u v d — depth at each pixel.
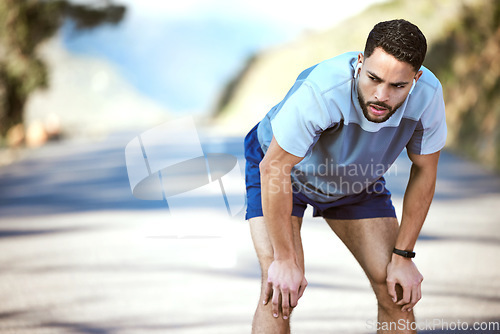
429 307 8.58
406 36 4.96
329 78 5.40
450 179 20.47
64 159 33.03
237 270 10.93
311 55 62.75
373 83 5.09
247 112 62.62
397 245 5.99
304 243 12.89
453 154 26.72
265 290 5.75
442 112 5.66
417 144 5.75
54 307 9.15
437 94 5.58
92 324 8.41
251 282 10.22
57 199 19.80
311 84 5.41
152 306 9.08
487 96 26.77
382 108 5.16
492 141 24.30
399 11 57.34
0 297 9.72
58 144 44.50
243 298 9.37
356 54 5.54
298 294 5.71
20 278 10.77
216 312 8.76
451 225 13.82
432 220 14.38
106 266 11.40
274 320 5.73
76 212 17.20
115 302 9.30
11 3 43.06
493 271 10.24
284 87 62.62
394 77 5.01
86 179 24.39
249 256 11.79
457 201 16.73
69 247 12.99
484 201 16.67
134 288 9.98
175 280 10.38
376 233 6.14
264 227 6.00
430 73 5.59
